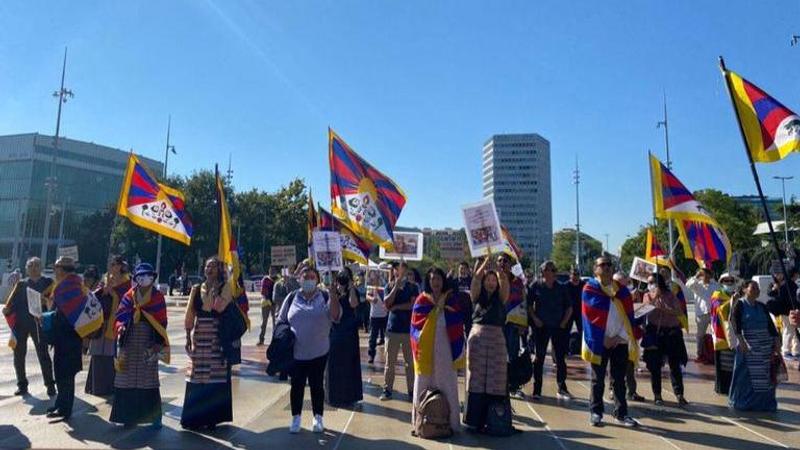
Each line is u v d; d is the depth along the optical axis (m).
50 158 95.94
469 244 7.18
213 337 7.09
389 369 8.88
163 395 9.03
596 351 7.41
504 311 7.09
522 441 6.63
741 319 8.43
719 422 7.63
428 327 6.95
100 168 102.88
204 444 6.41
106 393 8.83
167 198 10.56
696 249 10.91
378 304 12.68
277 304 15.27
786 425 7.49
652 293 9.21
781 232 47.84
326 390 8.53
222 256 8.86
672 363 8.80
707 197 56.44
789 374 11.91
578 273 9.97
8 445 6.33
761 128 7.77
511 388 7.98
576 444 6.53
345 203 10.93
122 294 8.91
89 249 74.19
